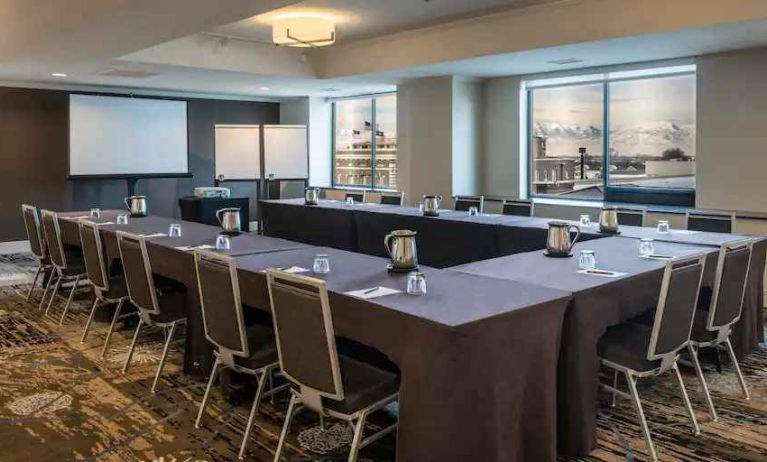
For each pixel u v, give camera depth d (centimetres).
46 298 599
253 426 305
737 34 520
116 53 602
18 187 911
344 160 1116
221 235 447
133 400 350
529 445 248
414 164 871
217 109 1090
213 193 923
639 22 523
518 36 610
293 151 1045
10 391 365
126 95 967
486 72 776
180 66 719
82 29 488
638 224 545
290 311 239
